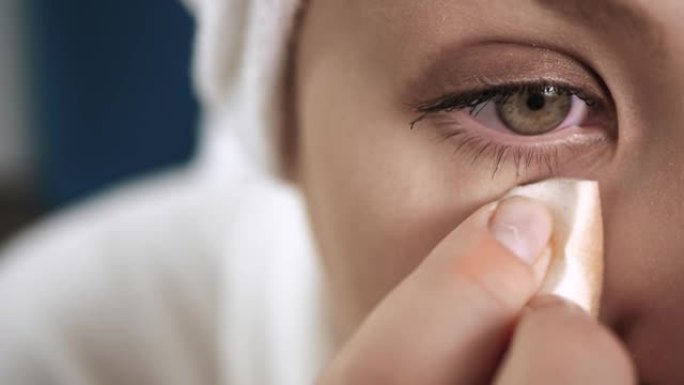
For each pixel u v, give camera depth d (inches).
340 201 10.2
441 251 8.4
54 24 29.8
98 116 30.8
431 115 9.5
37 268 15.1
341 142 10.0
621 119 8.8
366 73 9.7
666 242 8.8
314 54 10.2
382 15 9.4
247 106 11.7
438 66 9.3
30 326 14.5
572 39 8.8
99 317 14.4
